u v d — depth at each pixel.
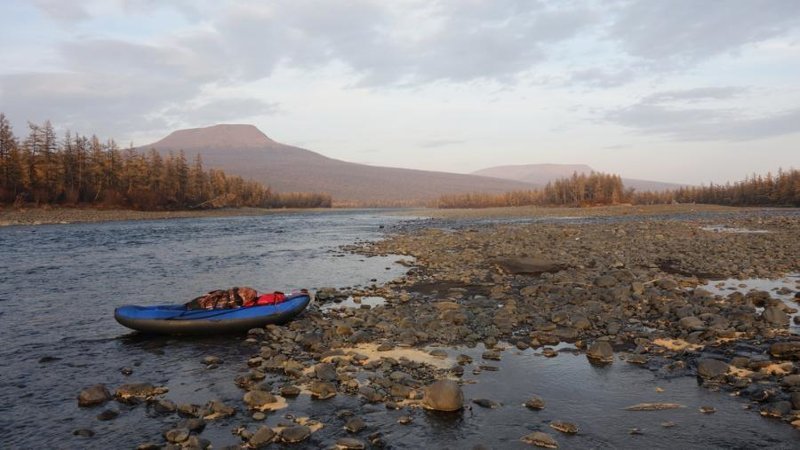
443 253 29.75
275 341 12.62
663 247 30.33
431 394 8.45
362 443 7.14
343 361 10.70
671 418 7.96
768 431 7.43
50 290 19.84
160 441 7.51
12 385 9.98
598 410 8.33
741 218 63.72
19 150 88.31
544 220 69.38
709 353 10.88
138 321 12.98
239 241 41.88
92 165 99.56
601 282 18.62
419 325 13.51
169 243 39.88
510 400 8.77
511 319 13.89
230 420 8.14
